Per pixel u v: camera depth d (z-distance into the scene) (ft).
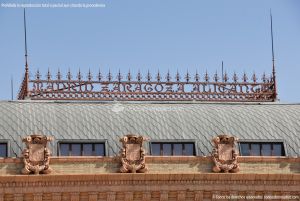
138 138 201.87
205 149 210.38
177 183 199.21
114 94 233.55
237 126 215.31
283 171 207.10
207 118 216.13
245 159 206.08
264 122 217.36
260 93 241.76
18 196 194.18
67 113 212.43
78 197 195.93
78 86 232.94
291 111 222.07
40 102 218.59
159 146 209.77
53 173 198.80
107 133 209.26
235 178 201.05
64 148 206.18
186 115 216.33
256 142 213.25
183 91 236.84
